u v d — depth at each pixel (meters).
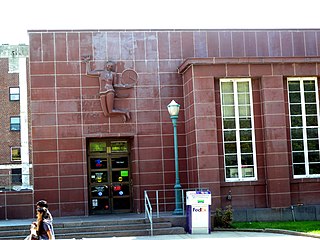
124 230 20.14
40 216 12.73
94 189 24.41
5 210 23.09
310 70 23.45
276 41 25.28
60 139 23.67
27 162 53.00
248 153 23.12
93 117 23.92
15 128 53.34
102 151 24.62
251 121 23.28
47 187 23.41
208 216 20.12
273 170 22.72
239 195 22.77
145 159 24.05
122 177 24.64
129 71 24.34
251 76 23.08
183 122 24.27
